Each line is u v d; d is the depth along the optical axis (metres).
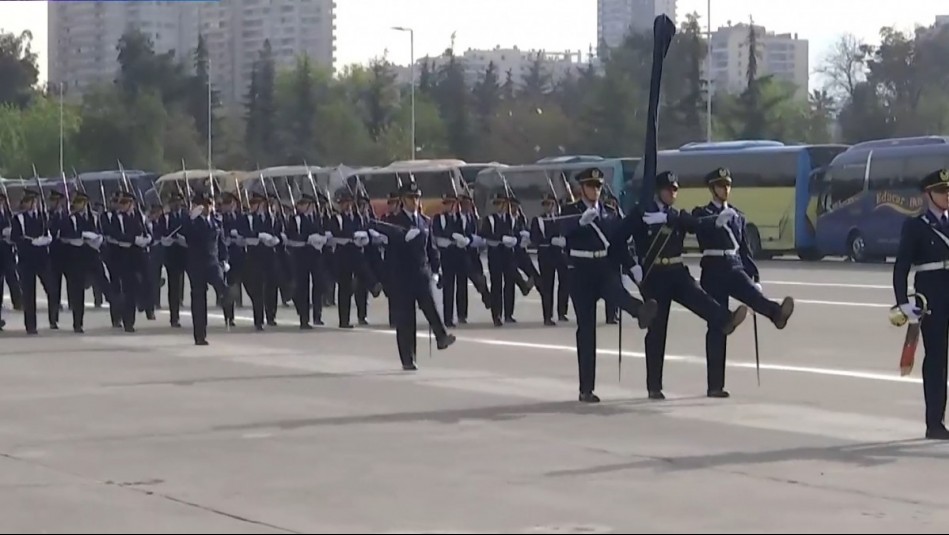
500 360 25.25
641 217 19.75
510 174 74.56
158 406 19.66
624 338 29.11
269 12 171.38
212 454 15.95
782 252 67.88
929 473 14.72
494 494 13.69
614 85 108.50
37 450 16.27
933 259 16.67
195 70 138.88
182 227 28.89
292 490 13.94
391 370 23.77
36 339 29.75
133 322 31.69
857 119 117.75
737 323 19.77
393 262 23.69
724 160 68.25
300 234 31.80
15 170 114.38
